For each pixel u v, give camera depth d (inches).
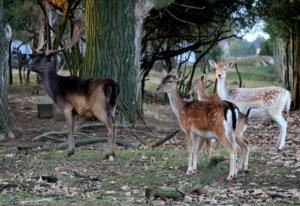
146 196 306.2
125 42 573.9
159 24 869.2
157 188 309.7
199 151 376.2
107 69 573.0
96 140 482.9
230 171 360.8
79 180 354.9
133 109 574.6
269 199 308.0
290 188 340.2
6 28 508.4
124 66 573.3
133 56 577.3
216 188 335.0
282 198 311.9
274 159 433.7
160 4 692.1
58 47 775.7
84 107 425.7
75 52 788.6
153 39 891.4
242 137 386.9
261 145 514.0
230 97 526.0
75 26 498.9
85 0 605.9
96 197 309.6
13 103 749.3
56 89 429.1
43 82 430.9
